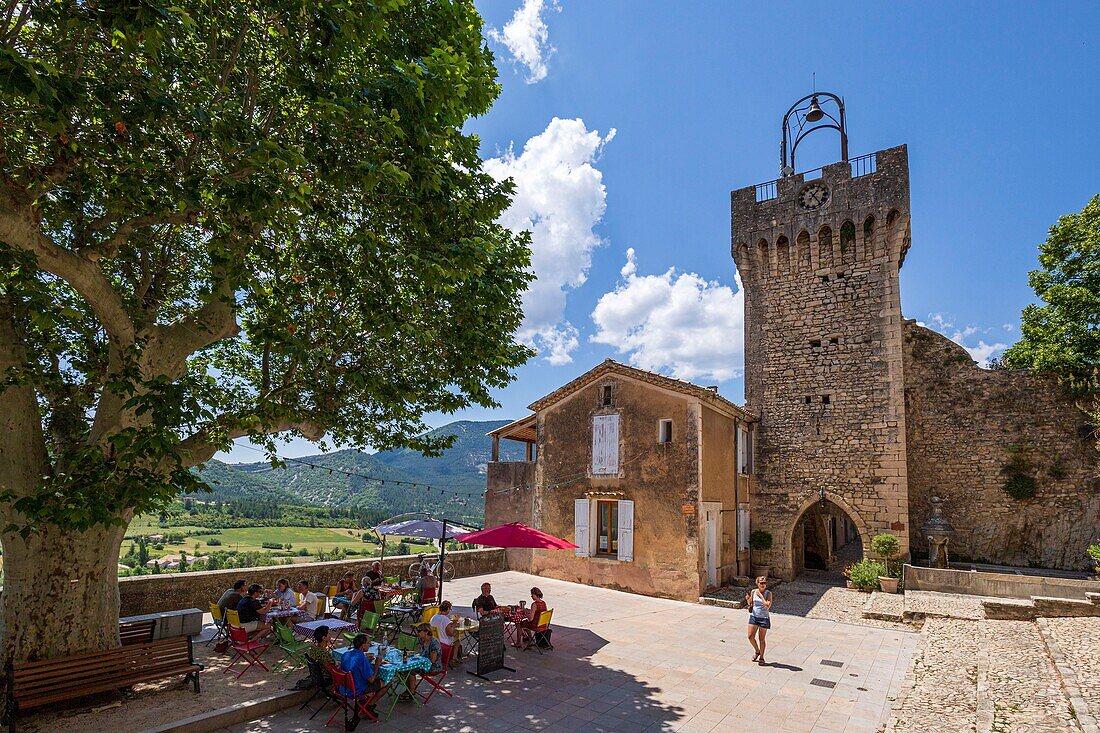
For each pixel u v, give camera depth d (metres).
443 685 9.45
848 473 20.81
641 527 17.97
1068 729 6.82
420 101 7.87
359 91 7.54
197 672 8.25
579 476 19.56
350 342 10.10
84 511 5.91
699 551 16.91
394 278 9.83
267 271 9.84
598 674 10.26
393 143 7.88
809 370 22.12
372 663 8.02
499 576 19.89
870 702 9.09
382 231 9.27
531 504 21.20
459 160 9.41
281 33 8.04
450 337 10.70
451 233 9.05
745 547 21.23
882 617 14.88
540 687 9.52
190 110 6.75
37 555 7.63
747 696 9.31
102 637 8.08
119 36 6.46
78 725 7.07
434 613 11.62
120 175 6.64
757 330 23.48
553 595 16.97
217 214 7.52
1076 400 21.52
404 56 8.88
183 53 8.28
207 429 8.81
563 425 20.28
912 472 23.72
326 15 7.18
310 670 8.23
